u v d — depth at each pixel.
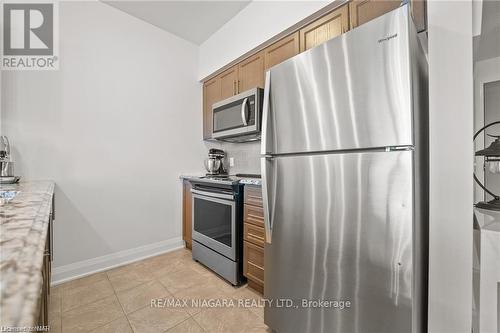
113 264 2.39
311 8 1.81
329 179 1.12
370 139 0.98
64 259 2.12
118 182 2.44
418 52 1.04
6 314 0.27
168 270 2.31
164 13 2.49
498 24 0.93
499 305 0.89
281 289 1.34
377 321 0.98
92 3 2.27
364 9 1.60
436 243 0.99
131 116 2.53
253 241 1.92
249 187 1.96
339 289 1.09
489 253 0.91
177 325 1.53
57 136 2.09
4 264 0.40
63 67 2.12
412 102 0.91
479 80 0.97
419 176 0.98
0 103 1.86
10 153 1.88
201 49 3.07
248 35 2.35
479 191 0.98
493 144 0.96
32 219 0.66
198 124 3.11
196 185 2.52
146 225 2.63
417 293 0.94
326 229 1.13
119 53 2.44
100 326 1.51
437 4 1.00
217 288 1.99
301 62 1.22
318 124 1.15
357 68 1.02
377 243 0.98
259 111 2.21
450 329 0.96
